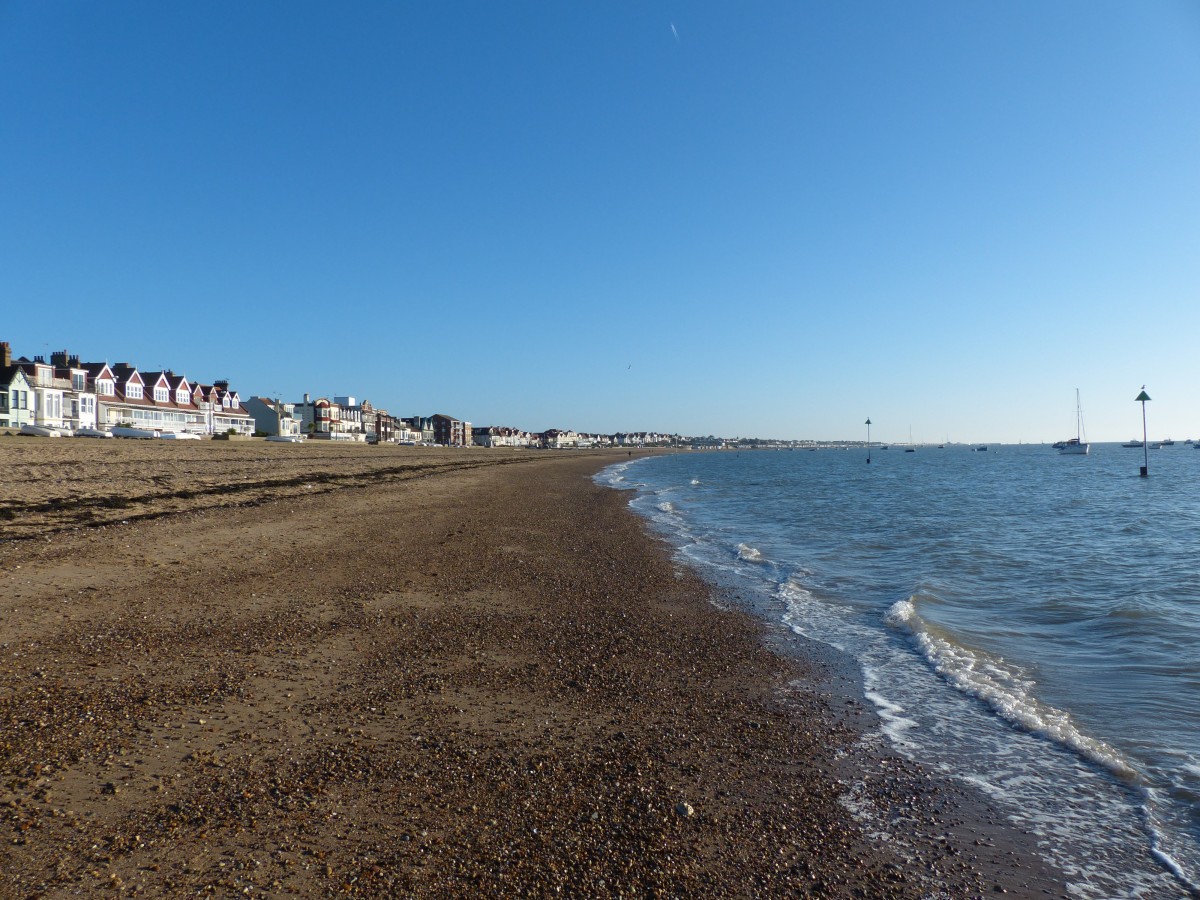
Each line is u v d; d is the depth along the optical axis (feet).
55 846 14.26
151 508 66.95
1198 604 43.29
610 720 23.30
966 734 23.34
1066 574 53.57
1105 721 24.45
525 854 15.08
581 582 46.52
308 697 23.71
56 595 34.45
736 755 21.12
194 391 257.14
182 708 22.04
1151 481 195.62
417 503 95.40
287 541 55.06
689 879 14.73
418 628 33.14
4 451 94.27
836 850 16.33
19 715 20.76
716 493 152.15
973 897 14.82
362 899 13.19
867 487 176.45
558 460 372.17
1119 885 15.47
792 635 35.73
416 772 18.58
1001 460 435.12
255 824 15.57
